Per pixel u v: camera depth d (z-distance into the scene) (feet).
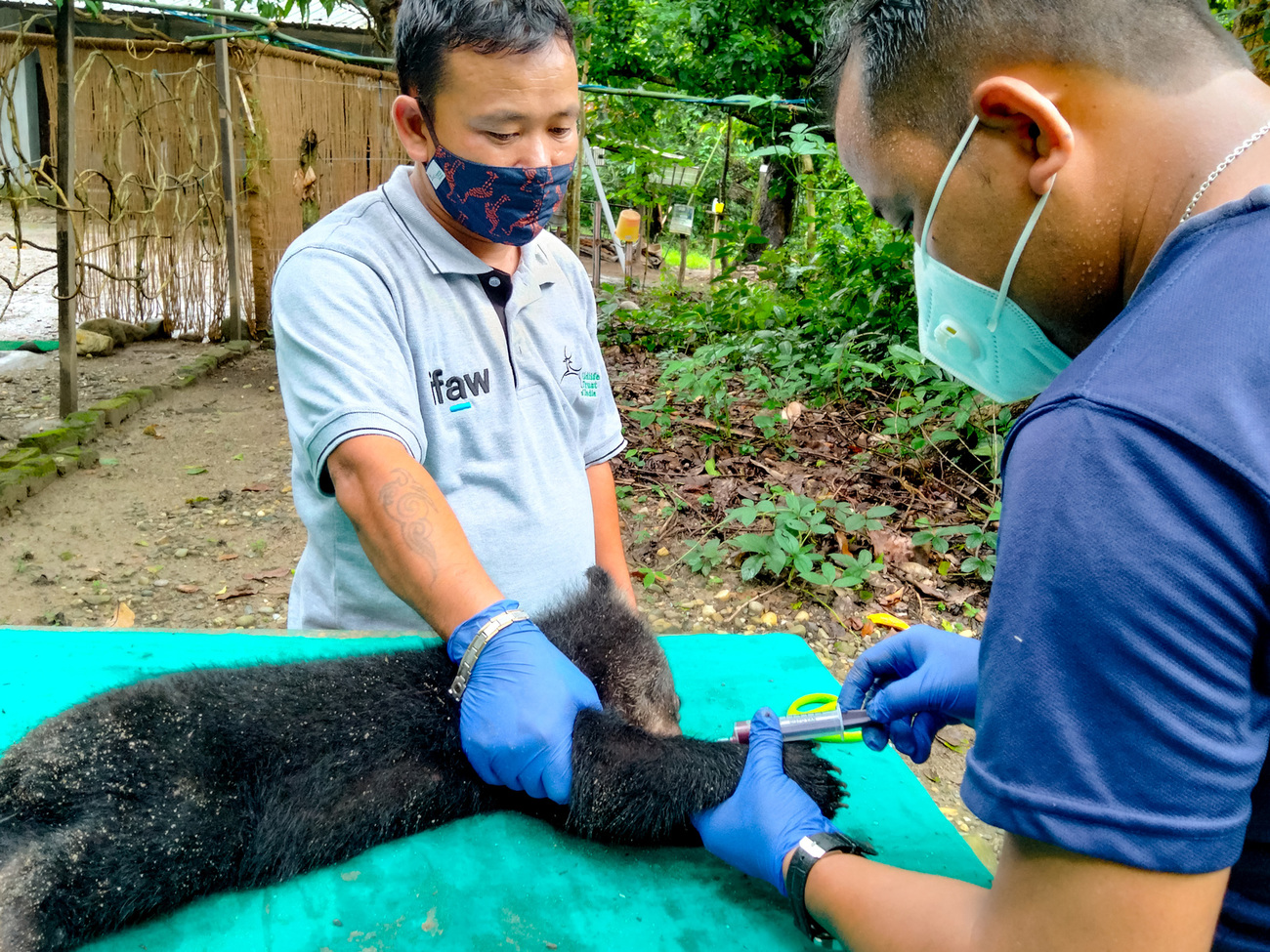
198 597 15.38
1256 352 3.08
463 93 6.69
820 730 6.04
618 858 5.89
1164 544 3.06
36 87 42.22
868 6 4.09
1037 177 3.67
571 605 7.63
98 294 28.94
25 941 4.94
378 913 5.39
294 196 30.76
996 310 4.20
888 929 4.06
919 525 15.94
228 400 24.59
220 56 27.17
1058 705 3.22
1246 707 3.15
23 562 15.94
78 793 5.56
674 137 53.11
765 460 18.88
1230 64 3.59
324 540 8.08
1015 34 3.61
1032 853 3.41
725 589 15.15
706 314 28.25
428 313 7.39
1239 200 3.26
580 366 8.57
